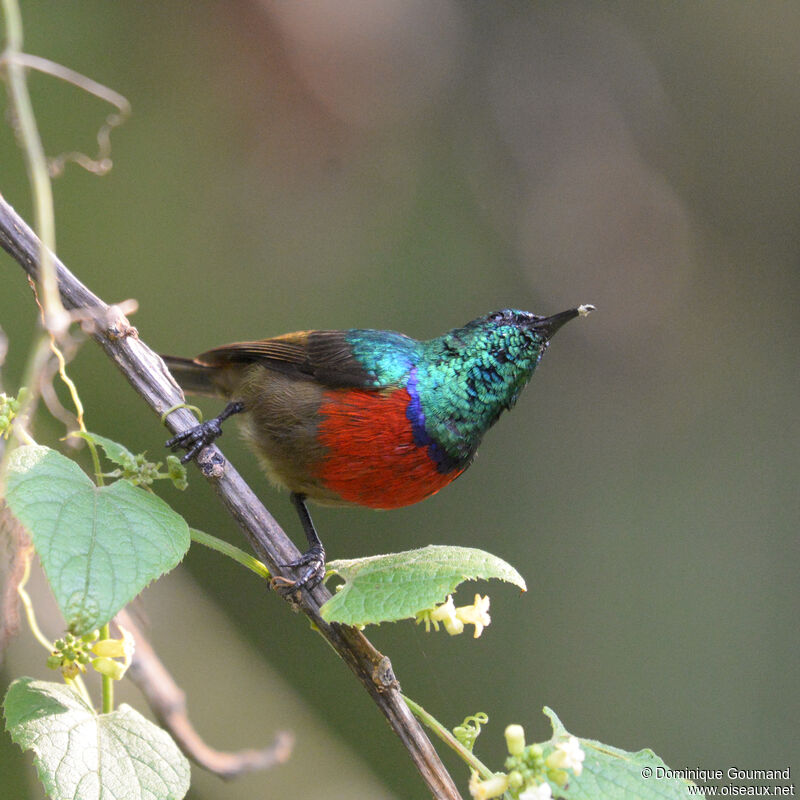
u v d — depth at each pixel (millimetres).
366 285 14195
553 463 14555
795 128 16250
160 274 13508
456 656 12836
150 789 3996
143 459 4223
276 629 12117
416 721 4316
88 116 13461
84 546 3631
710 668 13469
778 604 13977
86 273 13281
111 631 5523
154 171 13711
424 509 13633
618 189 15555
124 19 13758
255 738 7836
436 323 14406
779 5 16219
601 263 15273
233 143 14109
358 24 14211
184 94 14016
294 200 14242
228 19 13922
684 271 15602
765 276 15812
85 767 3975
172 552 3740
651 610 13656
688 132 16031
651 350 15344
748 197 15992
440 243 14719
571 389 14984
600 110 15727
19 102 4758
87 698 4301
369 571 4262
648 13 16266
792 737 13055
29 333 11312
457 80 15203
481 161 15141
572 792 3912
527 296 14961
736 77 16250
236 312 13688
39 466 3830
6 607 4742
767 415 15297
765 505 14578
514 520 13953
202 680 7895
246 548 12219
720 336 15484
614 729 12648
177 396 4914
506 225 15156
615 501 14305
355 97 14445
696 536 14289
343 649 4406
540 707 12867
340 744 8766
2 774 7336
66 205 13203
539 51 15719
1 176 12680
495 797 4012
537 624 13305
